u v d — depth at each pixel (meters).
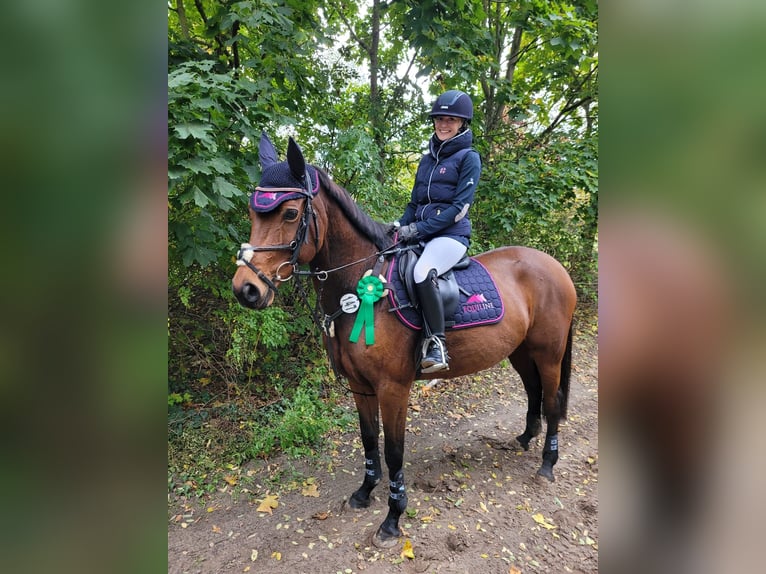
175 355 3.48
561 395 2.84
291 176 1.73
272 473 2.74
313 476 2.72
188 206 2.68
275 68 3.36
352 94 5.29
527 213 4.83
